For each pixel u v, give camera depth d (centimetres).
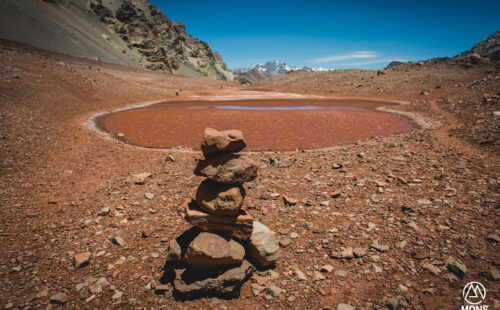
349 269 411
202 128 1786
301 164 972
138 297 367
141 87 4256
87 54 10056
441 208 573
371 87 5297
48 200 649
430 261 409
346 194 688
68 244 477
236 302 363
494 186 657
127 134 1557
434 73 5034
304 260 442
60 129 1437
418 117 2177
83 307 343
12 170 823
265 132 1662
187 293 367
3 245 460
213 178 402
